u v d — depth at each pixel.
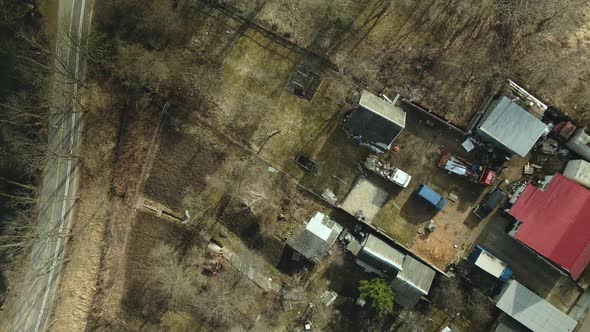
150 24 37.03
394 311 35.47
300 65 35.84
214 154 37.19
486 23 34.03
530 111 32.72
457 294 34.56
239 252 37.34
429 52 34.59
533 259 34.38
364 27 35.19
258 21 36.12
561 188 31.97
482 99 34.12
